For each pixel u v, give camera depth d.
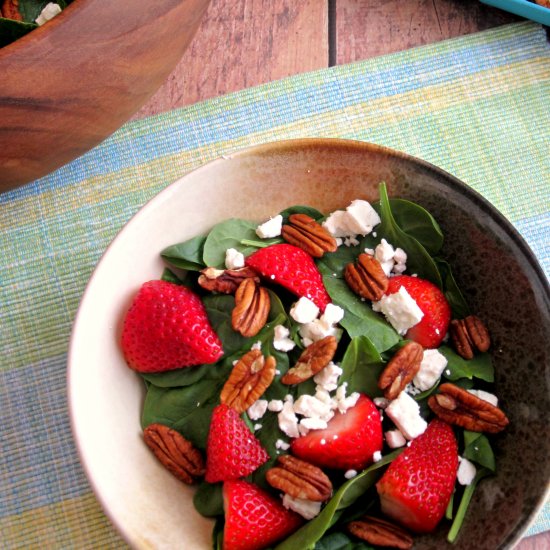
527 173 0.49
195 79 0.52
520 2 0.51
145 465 0.39
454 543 0.38
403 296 0.40
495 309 0.40
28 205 0.50
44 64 0.40
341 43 0.52
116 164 0.50
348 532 0.38
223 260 0.42
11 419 0.46
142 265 0.41
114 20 0.40
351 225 0.42
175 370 0.40
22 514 0.45
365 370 0.39
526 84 0.51
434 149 0.50
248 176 0.42
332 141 0.41
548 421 0.37
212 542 0.39
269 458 0.39
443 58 0.51
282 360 0.40
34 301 0.48
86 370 0.39
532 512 0.36
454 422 0.39
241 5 0.53
